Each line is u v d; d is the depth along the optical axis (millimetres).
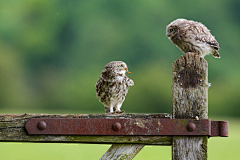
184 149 9695
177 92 9719
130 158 9734
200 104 9711
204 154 9688
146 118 9711
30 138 9758
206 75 9711
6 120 9766
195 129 9688
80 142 9766
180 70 9719
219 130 9695
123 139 9727
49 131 9734
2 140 9766
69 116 9750
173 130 9695
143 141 9719
